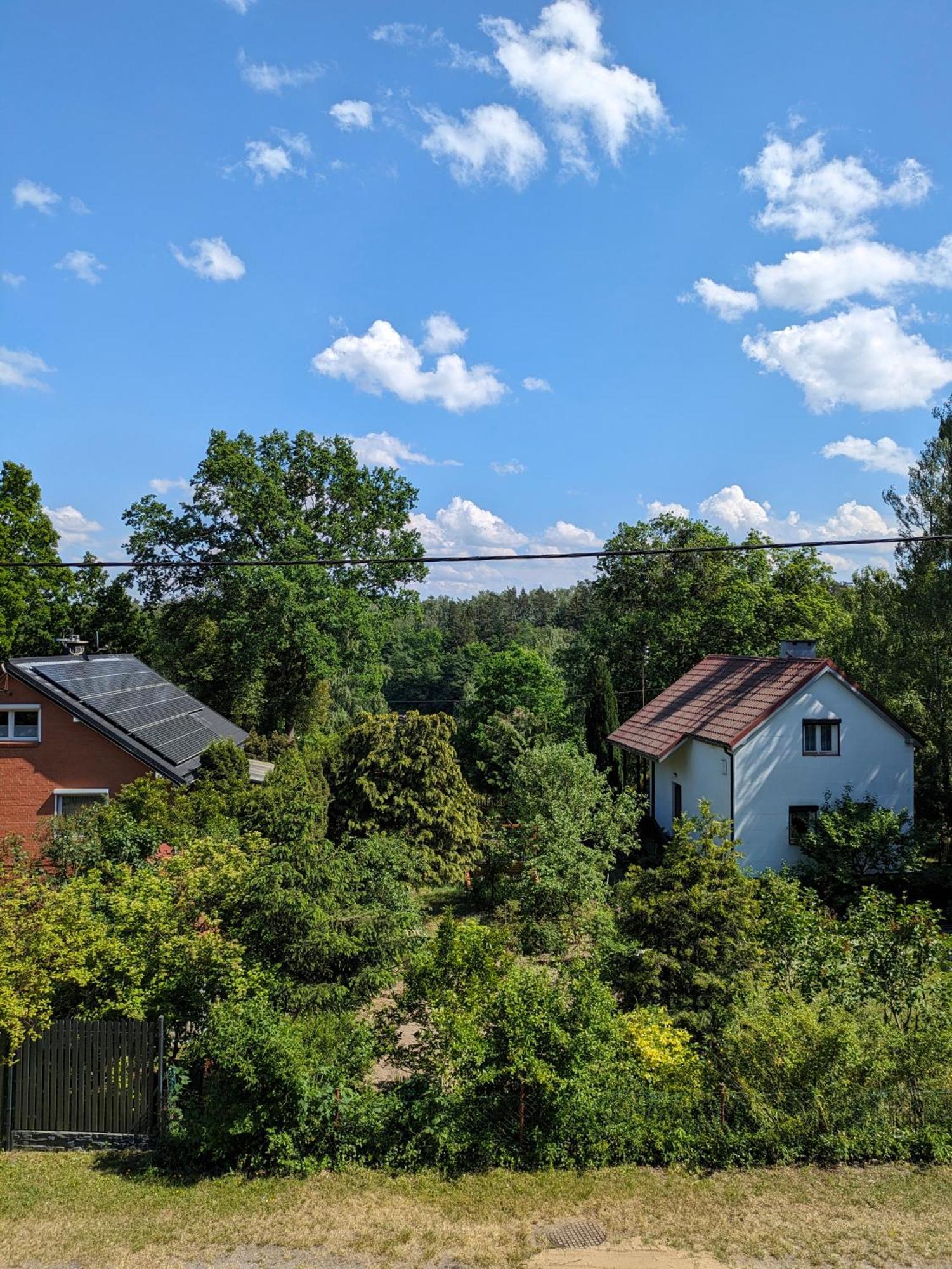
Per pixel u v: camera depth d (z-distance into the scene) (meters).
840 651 26.78
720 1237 7.60
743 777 21.16
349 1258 7.29
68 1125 9.42
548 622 126.25
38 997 9.61
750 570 38.28
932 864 20.39
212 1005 9.65
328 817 20.36
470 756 39.25
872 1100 9.22
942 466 22.62
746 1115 9.25
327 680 41.16
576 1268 7.12
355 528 38.00
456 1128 8.93
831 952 11.25
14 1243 7.46
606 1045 9.33
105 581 42.91
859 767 21.33
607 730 32.66
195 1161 8.98
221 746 20.14
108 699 21.53
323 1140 8.93
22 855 17.11
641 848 25.16
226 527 36.16
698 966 11.20
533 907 17.81
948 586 21.12
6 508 33.94
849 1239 7.56
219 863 12.04
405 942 11.05
